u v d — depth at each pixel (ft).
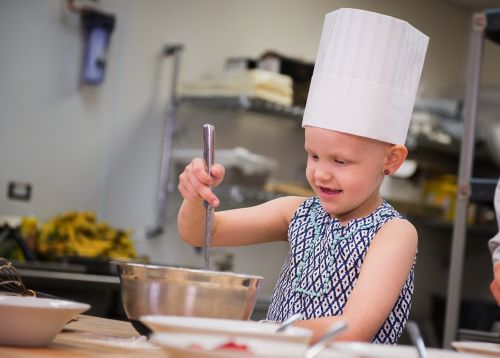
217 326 3.21
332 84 4.48
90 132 13.00
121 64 13.23
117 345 3.67
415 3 17.43
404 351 3.05
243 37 14.60
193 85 13.51
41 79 12.50
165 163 13.60
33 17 12.39
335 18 4.62
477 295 18.29
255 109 13.82
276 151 15.19
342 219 4.69
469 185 8.66
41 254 11.71
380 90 4.46
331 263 4.56
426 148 16.62
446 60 18.17
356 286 4.08
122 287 3.84
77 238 11.79
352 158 4.38
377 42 4.50
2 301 3.64
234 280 3.68
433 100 15.96
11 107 12.23
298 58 13.75
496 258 5.45
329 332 2.73
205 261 4.34
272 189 13.61
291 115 14.16
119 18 13.24
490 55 18.42
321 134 4.42
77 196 12.89
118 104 13.21
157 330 3.15
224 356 2.48
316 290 4.58
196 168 4.34
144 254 13.51
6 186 12.19
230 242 5.16
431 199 16.76
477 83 8.81
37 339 3.44
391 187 16.07
